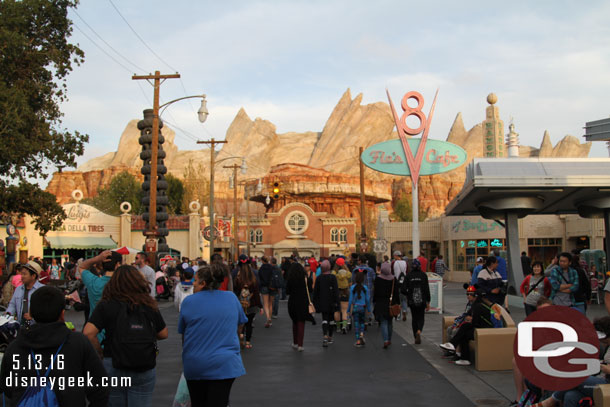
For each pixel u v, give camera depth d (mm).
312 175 126500
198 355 5371
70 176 183500
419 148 24219
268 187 115625
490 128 94750
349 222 73438
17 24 24016
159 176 32875
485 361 9531
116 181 101125
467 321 10109
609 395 5230
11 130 22484
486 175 19609
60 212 26688
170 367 10039
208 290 5617
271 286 16594
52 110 27078
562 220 44219
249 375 9344
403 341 13133
